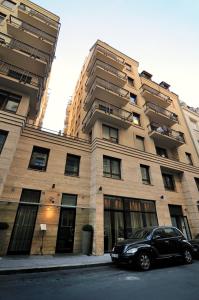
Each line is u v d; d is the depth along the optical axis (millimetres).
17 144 11727
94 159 13562
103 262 8000
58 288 4902
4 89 12812
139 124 18812
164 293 4578
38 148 12562
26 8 18891
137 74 23703
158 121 20516
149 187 14727
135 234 8828
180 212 16125
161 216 13977
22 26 16719
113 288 4941
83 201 12281
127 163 14734
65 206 11148
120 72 21203
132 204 13250
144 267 6969
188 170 18422
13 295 4316
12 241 9172
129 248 7191
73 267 7305
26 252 9258
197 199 16969
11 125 11273
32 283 5289
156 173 15891
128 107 19031
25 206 10312
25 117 12023
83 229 10805
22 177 10977
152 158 16469
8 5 17938
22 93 13359
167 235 8391
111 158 14422
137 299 4215
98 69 18234
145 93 20828
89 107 18656
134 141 17000
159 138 18344
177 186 17469
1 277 5789
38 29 17281
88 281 5566
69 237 10727
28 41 16594
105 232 11289
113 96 17344
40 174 11625
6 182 10383
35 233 9844
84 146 14398
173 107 24266
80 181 12844
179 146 19875
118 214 12312
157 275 6266
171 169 17438
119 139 16062
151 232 8102
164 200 14867
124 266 7711
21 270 6402
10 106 12562
